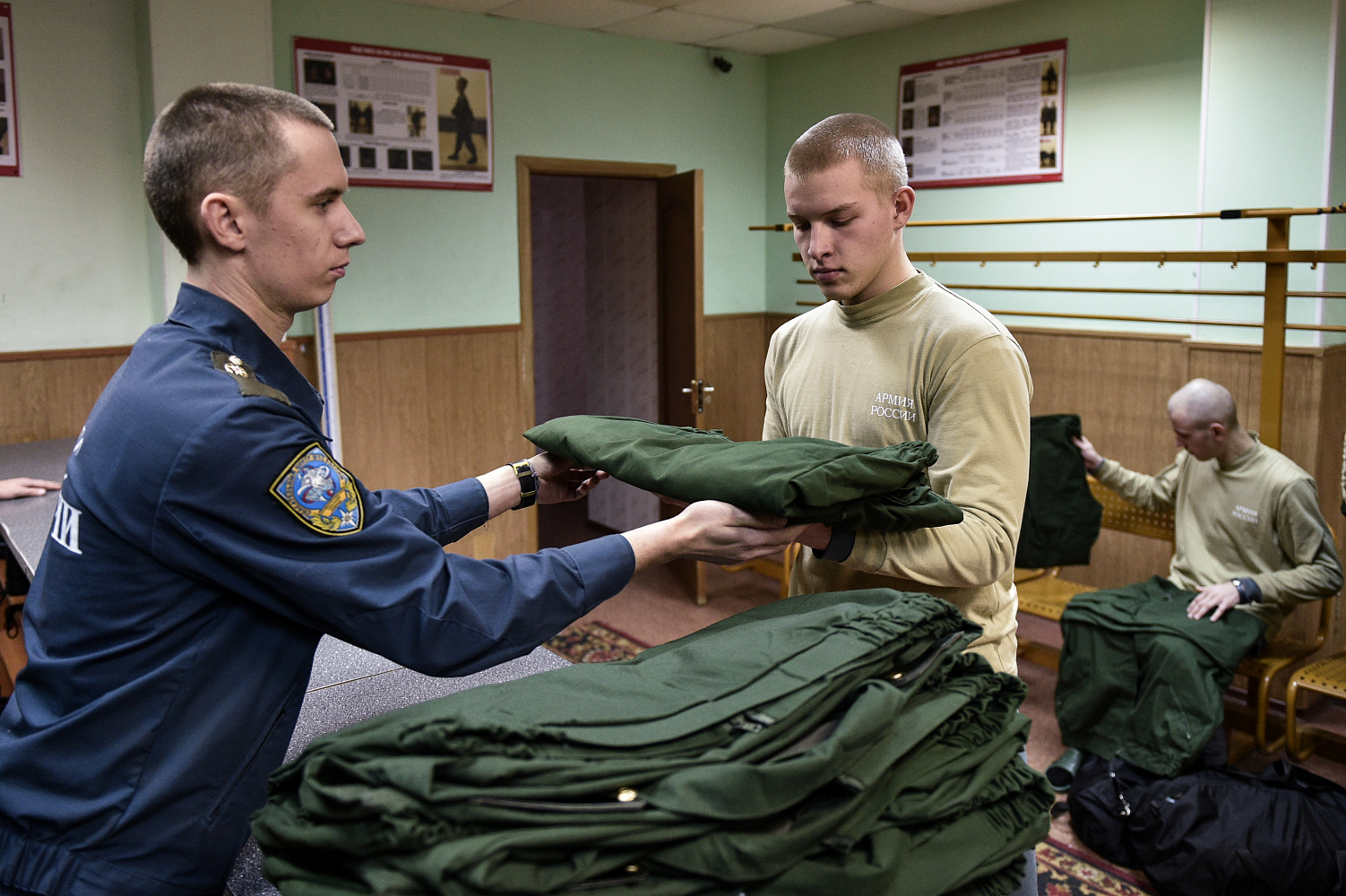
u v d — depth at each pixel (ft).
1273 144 10.90
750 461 3.39
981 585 4.16
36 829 2.84
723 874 2.16
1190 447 9.47
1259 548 9.25
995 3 13.43
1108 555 13.38
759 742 2.37
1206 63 11.32
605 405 18.61
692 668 2.73
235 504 2.66
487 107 14.12
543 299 21.04
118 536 2.76
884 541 3.79
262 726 2.93
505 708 2.46
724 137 16.96
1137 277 12.64
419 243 13.78
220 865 2.94
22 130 11.03
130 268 12.01
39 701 2.97
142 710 2.79
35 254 11.29
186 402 2.70
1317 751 9.98
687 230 14.53
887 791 2.52
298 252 2.99
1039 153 13.53
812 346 4.97
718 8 13.64
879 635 2.80
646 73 15.76
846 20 14.42
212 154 2.85
